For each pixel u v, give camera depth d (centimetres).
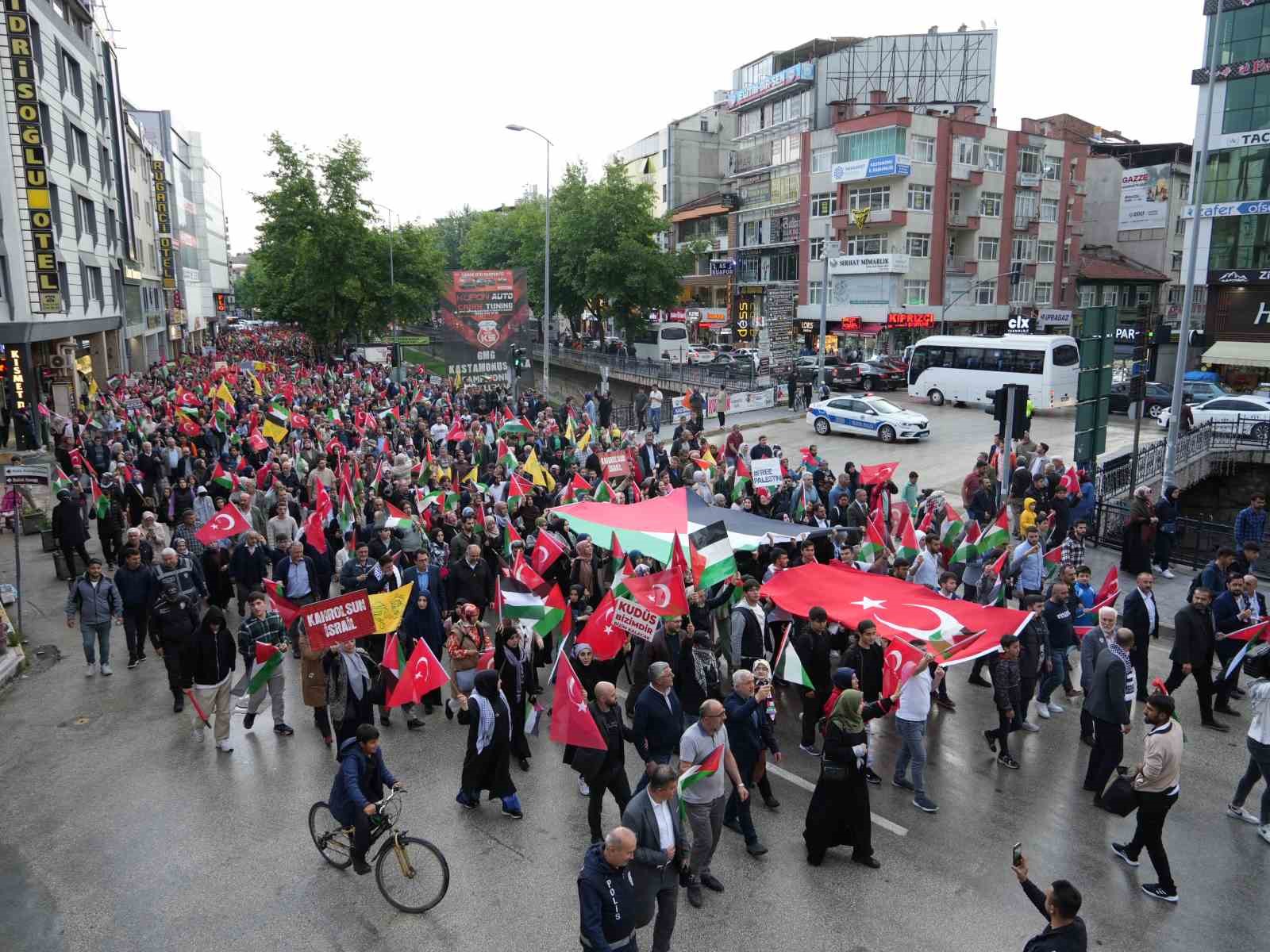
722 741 728
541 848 811
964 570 1480
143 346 5281
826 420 3316
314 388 3684
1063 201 6391
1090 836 839
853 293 5822
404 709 1088
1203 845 831
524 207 7156
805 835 787
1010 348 3750
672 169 7944
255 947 683
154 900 739
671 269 5416
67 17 3741
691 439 2461
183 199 8869
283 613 1006
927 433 3166
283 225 5088
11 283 2809
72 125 3547
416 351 8050
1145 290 6950
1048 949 529
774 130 6838
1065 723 1088
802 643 977
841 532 1445
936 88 6525
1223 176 4306
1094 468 1958
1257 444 2780
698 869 735
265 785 922
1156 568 1742
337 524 1549
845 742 764
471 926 707
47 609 1476
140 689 1164
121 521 1648
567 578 1308
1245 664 1103
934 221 5672
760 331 6222
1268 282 4231
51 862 793
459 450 2291
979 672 1216
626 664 1159
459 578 1218
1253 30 4125
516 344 3412
